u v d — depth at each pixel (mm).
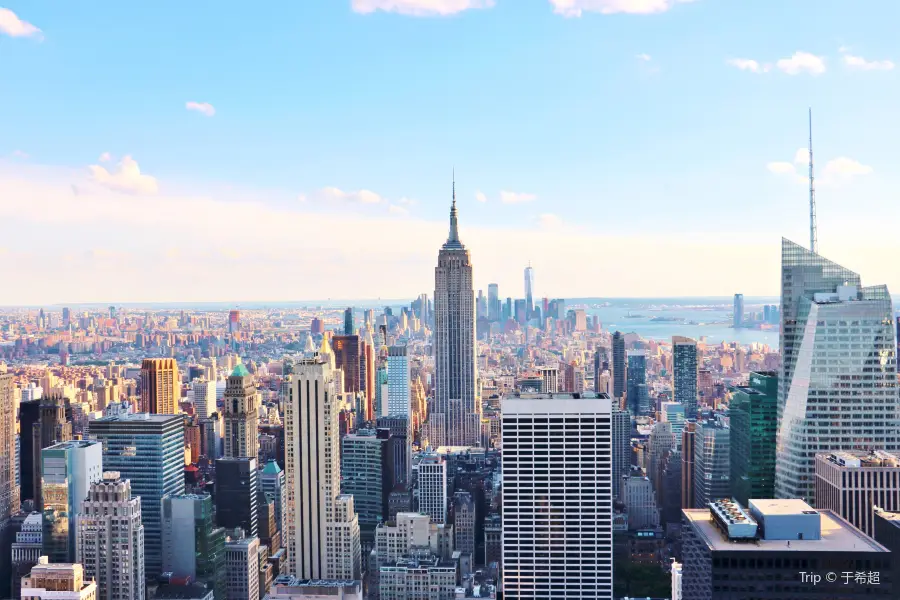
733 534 194750
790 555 186750
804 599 187000
